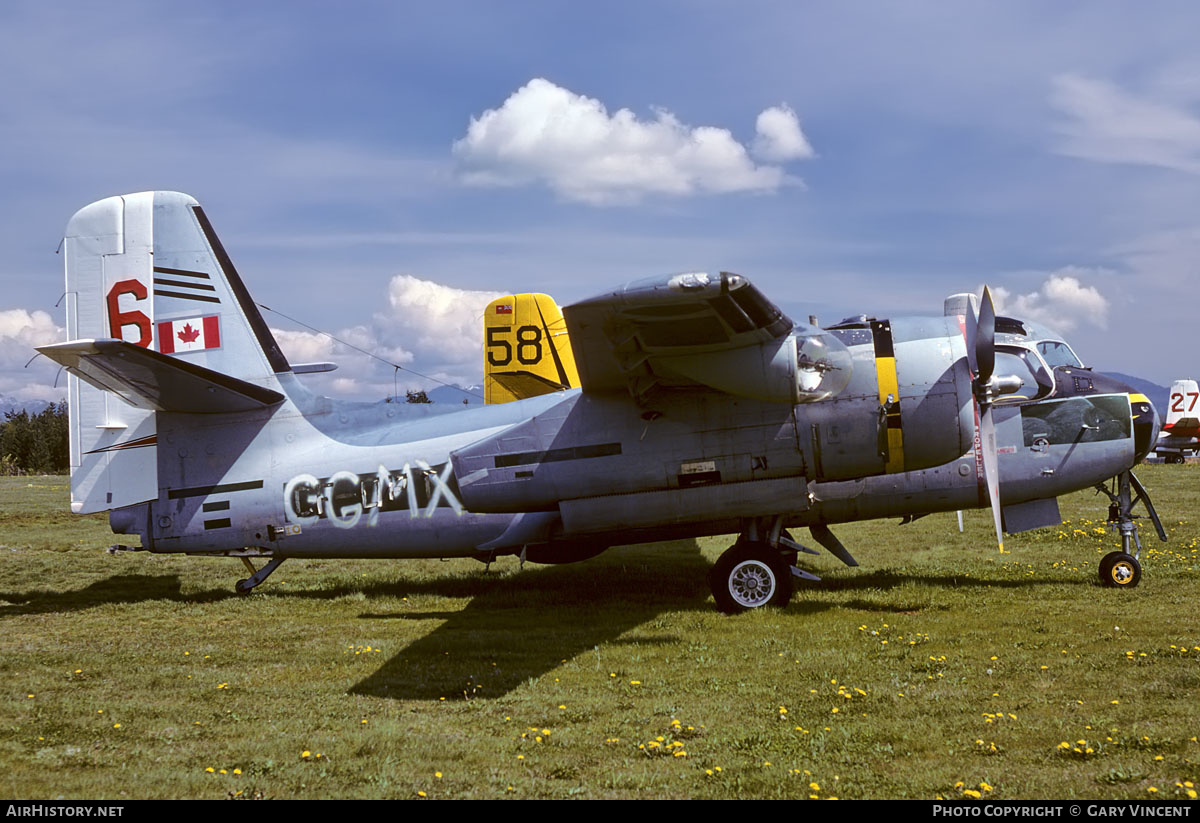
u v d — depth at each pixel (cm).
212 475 1081
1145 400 1070
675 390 904
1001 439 1038
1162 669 655
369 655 781
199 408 1063
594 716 591
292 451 1083
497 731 561
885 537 1529
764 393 849
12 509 2258
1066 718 550
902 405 880
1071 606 906
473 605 1036
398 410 1100
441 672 718
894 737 530
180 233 1109
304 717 598
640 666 726
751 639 813
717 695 636
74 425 1093
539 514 1048
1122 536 1041
